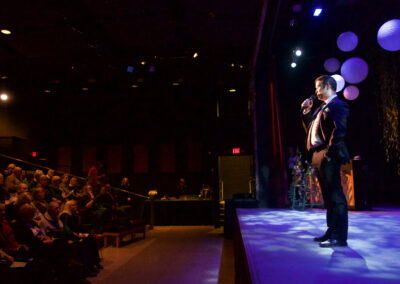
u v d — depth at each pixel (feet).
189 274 15.34
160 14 20.90
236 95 38.63
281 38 25.40
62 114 42.63
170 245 22.65
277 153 22.12
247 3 19.01
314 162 7.91
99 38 22.81
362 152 27.37
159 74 33.42
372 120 26.84
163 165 41.86
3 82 36.17
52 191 22.06
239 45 26.27
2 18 20.75
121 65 28.86
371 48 25.25
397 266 5.83
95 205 23.04
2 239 12.68
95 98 41.93
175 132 41.91
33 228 14.25
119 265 17.15
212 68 30.96
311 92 28.73
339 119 7.26
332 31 24.26
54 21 21.30
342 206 7.61
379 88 25.14
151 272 15.74
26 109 41.32
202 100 41.19
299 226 11.23
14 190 21.09
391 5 20.63
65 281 12.41
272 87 23.12
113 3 19.52
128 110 42.83
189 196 37.70
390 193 25.16
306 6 20.62
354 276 5.25
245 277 7.34
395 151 23.99
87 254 15.25
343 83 17.80
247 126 38.24
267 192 22.65
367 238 8.62
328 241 7.73
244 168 41.29
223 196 40.98
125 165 42.63
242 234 9.53
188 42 25.82
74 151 43.57
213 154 32.76
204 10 20.15
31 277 10.51
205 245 22.50
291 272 5.55
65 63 30.27
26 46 25.84
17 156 37.86
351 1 19.95
